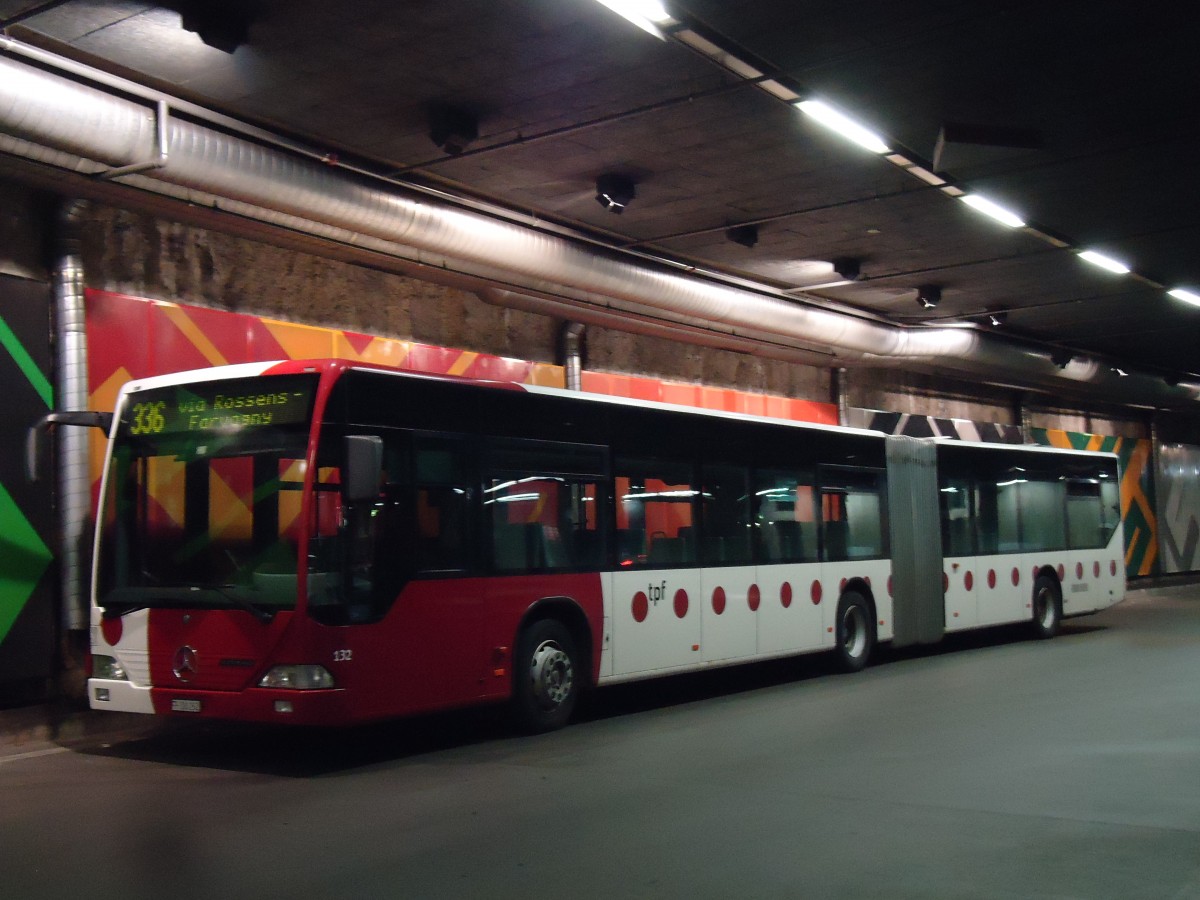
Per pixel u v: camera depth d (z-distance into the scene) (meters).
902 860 6.52
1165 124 12.41
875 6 9.55
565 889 6.04
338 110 11.55
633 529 12.60
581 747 10.39
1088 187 14.70
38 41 9.87
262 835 7.31
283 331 14.31
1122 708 12.09
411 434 10.11
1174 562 38.78
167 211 12.58
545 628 11.36
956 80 11.16
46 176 11.16
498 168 13.45
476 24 9.68
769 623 14.52
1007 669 15.88
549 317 18.78
